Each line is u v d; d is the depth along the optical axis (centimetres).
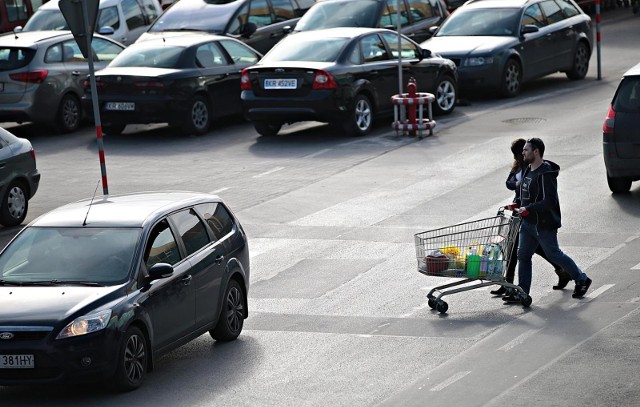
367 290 2816
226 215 2583
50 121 5175
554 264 2695
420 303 2683
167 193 2569
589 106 5250
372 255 3127
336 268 3028
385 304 2689
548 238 2598
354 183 3991
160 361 2375
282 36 6059
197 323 2364
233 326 2508
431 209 3575
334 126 5181
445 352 2291
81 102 5294
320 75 4716
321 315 2634
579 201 3594
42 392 2183
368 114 4909
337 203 3722
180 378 2231
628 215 3391
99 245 2270
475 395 2006
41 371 2055
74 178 4275
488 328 2442
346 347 2375
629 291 2653
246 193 3916
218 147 4791
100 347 2067
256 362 2312
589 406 1908
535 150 2588
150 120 4931
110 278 2198
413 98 4756
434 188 3853
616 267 2862
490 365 2178
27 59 5106
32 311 2084
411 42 5209
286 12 6125
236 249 2541
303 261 3112
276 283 2925
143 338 2183
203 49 5138
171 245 2338
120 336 2098
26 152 3712
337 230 3406
